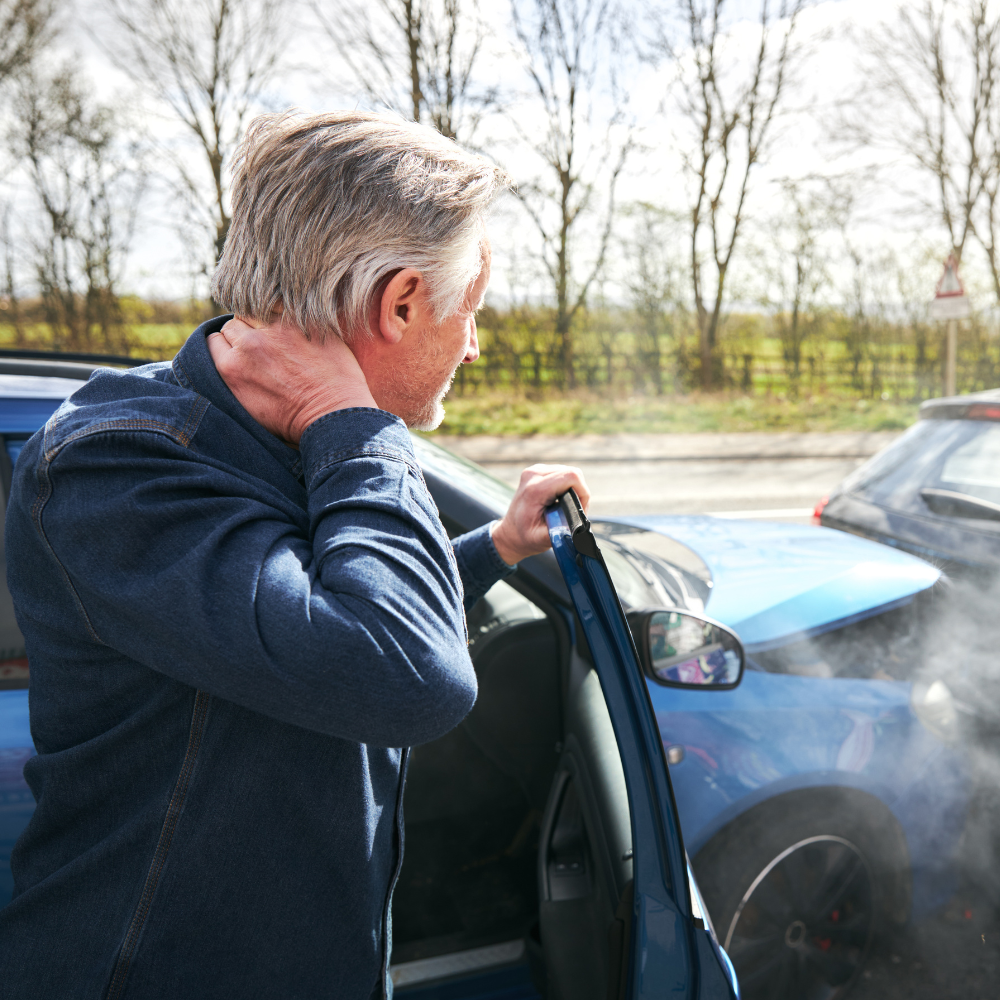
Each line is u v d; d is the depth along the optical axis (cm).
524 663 163
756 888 161
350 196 65
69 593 61
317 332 67
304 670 55
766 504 730
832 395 1572
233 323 73
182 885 65
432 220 68
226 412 68
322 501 63
